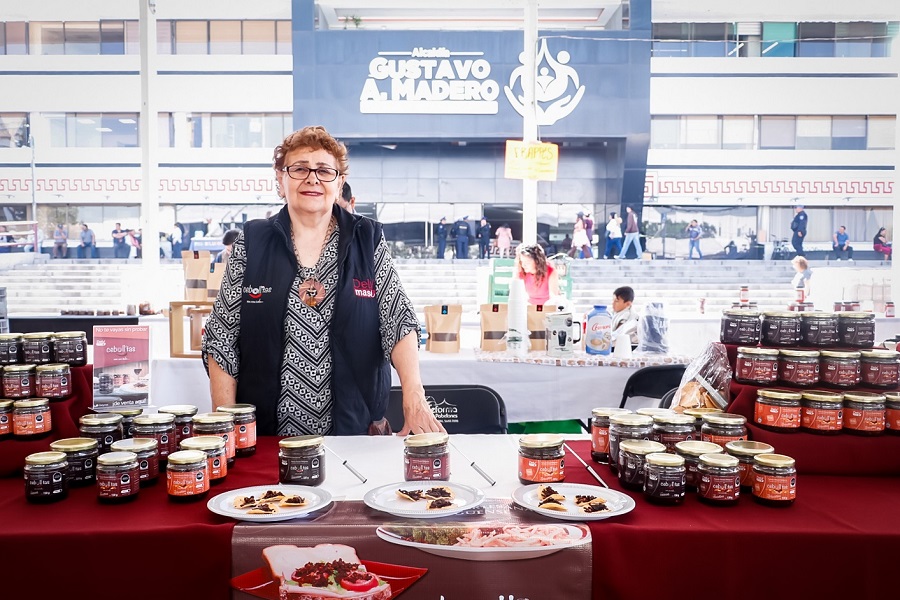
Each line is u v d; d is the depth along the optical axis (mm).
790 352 1616
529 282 4582
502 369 3904
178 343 3818
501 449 1757
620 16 7609
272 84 7816
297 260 1968
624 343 4035
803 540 1155
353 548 1165
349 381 1961
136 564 1158
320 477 1441
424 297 8859
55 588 1155
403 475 1500
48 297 7703
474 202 10125
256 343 1923
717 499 1307
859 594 1157
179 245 7930
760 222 8062
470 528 1163
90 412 1719
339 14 7742
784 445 1541
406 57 6855
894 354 1608
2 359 1653
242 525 1176
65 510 1290
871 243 7840
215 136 7867
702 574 1162
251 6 7781
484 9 7793
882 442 1521
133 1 7691
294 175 1888
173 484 1329
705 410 1643
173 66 7773
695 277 8156
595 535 1159
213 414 1597
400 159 10039
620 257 8438
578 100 6938
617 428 1504
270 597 1161
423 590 1169
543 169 5125
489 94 6914
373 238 2035
